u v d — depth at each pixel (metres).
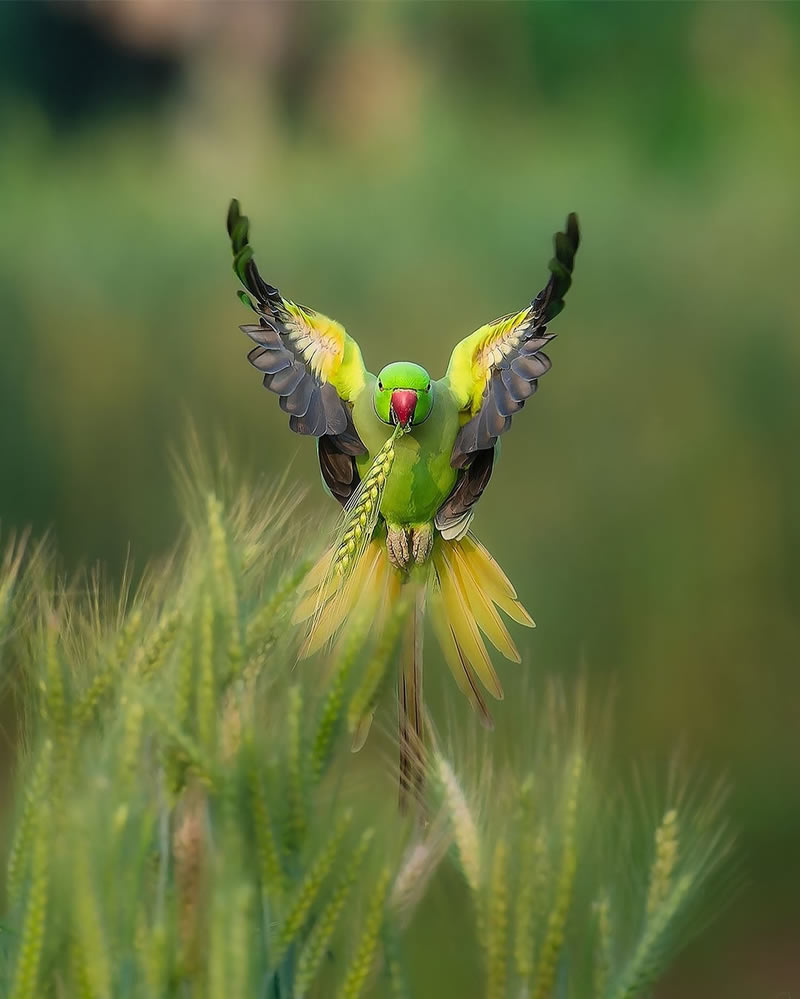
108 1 36.91
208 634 2.56
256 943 2.34
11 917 2.51
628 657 11.66
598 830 2.77
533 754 2.88
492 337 4.09
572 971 2.64
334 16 36.50
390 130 32.06
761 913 8.99
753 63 32.22
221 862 2.39
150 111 37.22
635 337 17.88
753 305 18.69
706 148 30.42
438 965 3.91
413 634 3.71
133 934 2.38
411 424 3.89
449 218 22.80
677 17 32.44
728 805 9.70
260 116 36.09
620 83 32.69
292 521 2.86
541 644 11.55
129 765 2.47
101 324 17.58
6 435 14.58
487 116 32.25
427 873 2.66
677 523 13.47
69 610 2.88
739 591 12.59
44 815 2.50
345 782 2.54
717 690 11.43
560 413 15.87
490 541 13.11
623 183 26.78
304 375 4.00
